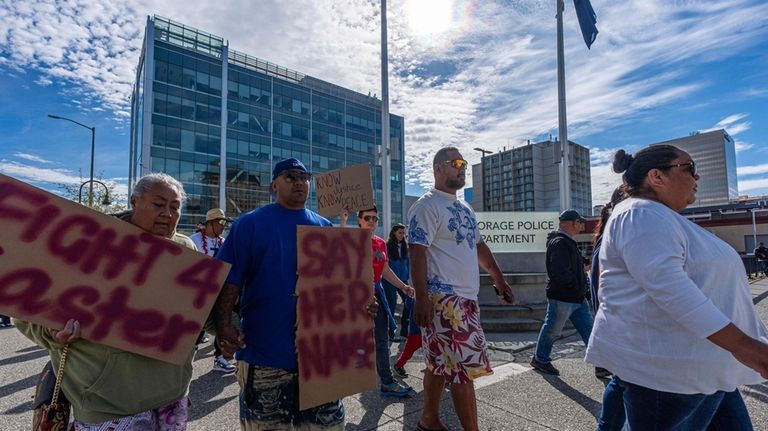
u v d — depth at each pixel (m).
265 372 2.03
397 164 62.31
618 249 1.71
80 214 1.71
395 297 6.05
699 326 1.43
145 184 1.88
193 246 2.21
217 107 45.44
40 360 5.33
